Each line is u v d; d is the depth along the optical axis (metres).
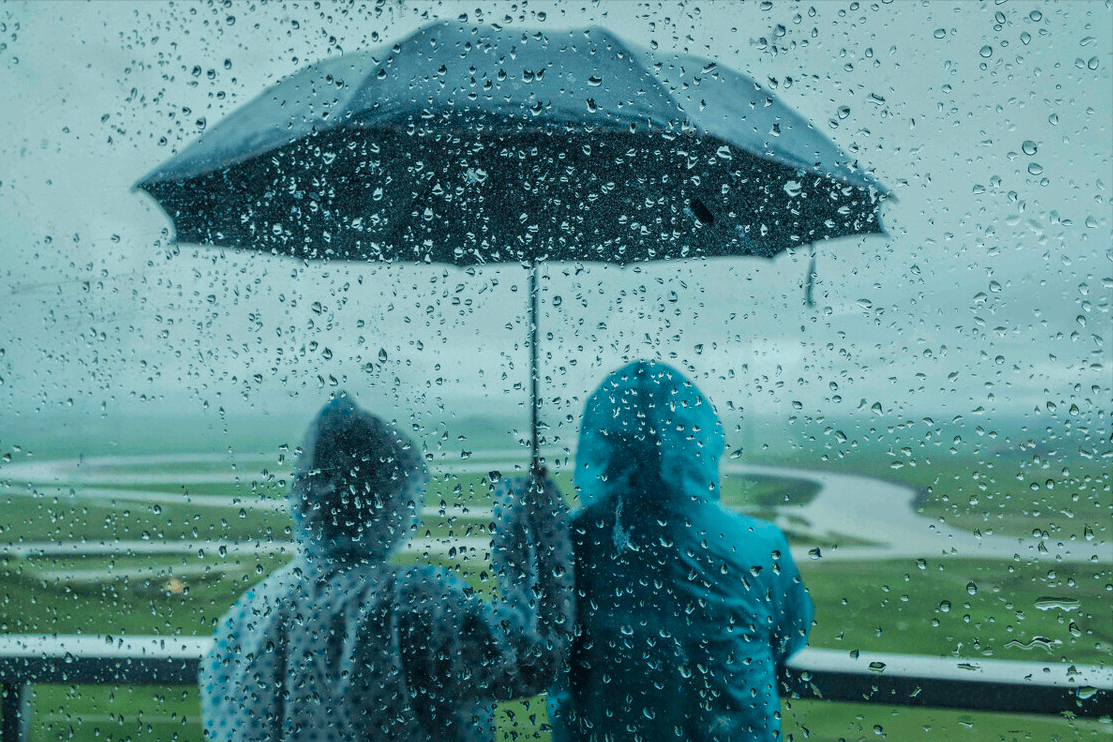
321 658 1.42
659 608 1.35
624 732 1.35
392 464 1.47
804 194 1.61
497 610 1.42
